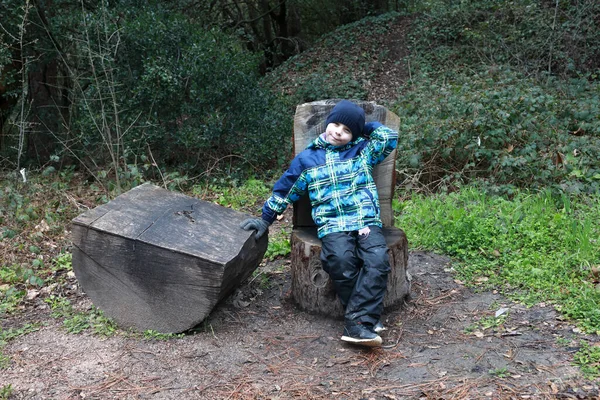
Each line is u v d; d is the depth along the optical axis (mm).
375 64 14805
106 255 4000
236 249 3932
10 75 8781
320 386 3402
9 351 3916
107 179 7992
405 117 8492
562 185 6000
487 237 5176
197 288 3873
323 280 4156
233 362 3689
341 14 20172
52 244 5969
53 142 9484
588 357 3465
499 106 7445
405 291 4344
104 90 8062
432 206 6164
